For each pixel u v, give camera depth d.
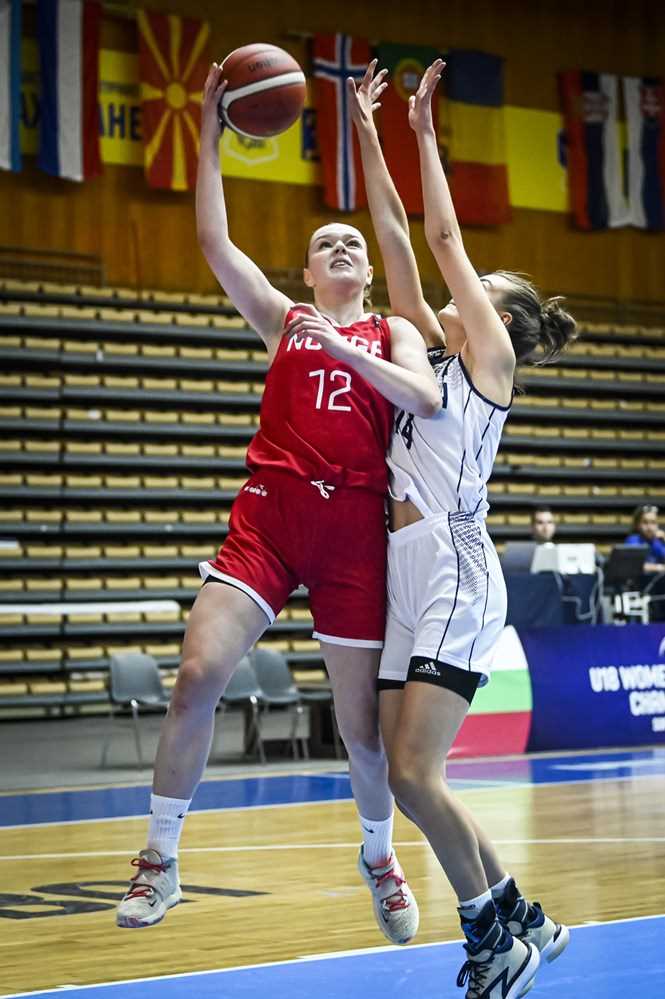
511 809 10.44
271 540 4.76
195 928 6.36
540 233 26.52
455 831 4.39
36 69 22.12
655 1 27.72
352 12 24.98
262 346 23.83
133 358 22.50
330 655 4.91
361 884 7.52
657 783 11.92
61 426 21.81
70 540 22.17
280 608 4.81
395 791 4.42
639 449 26.67
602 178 26.77
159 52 22.78
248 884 7.57
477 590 4.61
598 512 26.23
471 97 25.59
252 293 5.09
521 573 14.96
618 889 7.16
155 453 22.55
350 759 5.06
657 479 27.03
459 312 4.79
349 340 4.88
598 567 15.88
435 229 4.82
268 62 4.89
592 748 14.84
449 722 4.46
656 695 15.41
